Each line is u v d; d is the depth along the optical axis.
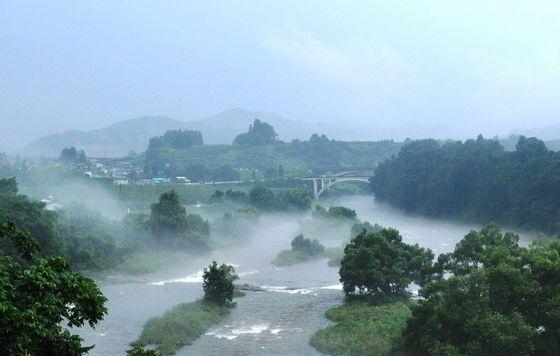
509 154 169.50
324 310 71.69
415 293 80.25
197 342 57.88
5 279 19.75
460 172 180.38
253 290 85.31
